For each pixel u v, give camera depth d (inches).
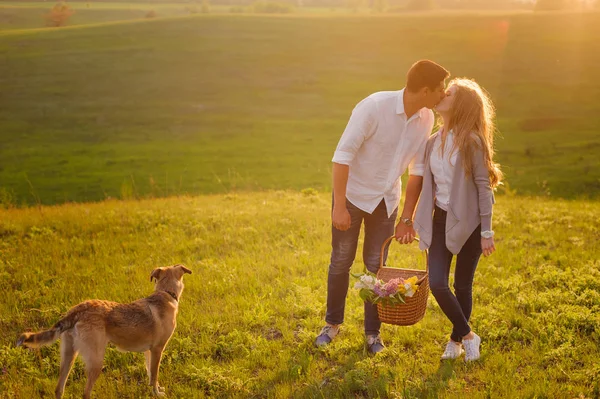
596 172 1381.6
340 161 197.9
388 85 2388.0
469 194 189.2
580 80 2245.3
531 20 3053.6
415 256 331.0
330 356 211.3
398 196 211.5
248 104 2237.9
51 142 1846.7
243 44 2928.2
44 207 596.7
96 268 320.2
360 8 5073.8
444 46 2783.0
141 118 2091.5
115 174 1547.7
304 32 3129.9
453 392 178.7
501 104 2080.5
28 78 2456.9
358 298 268.4
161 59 2714.1
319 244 362.6
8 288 291.1
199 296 274.8
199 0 5152.6
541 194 1190.3
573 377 183.8
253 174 1528.1
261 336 230.8
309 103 2241.6
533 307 241.9
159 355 194.2
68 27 3294.8
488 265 312.3
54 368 210.5
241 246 367.6
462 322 197.6
